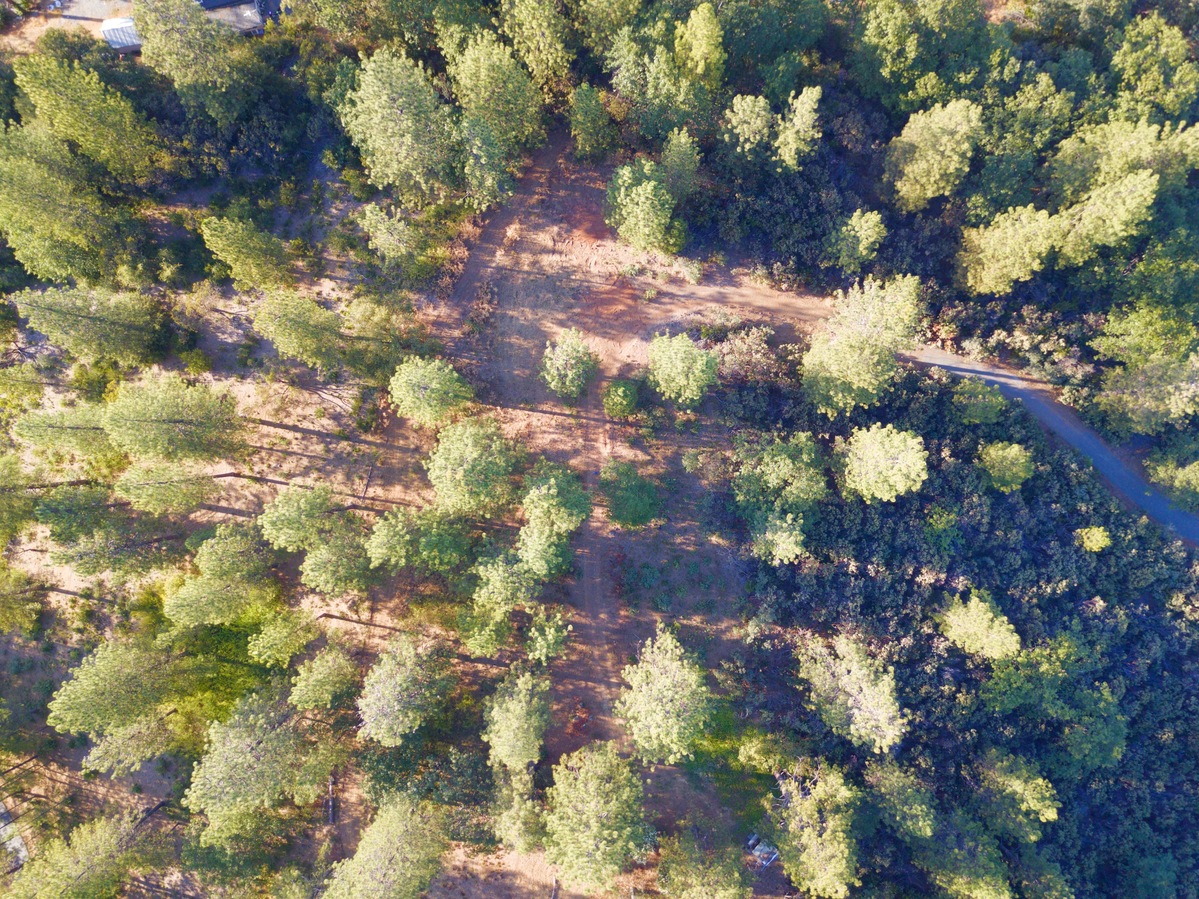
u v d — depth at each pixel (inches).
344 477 2517.2
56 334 2177.7
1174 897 2353.6
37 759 2426.2
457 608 2420.0
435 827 2209.6
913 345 2389.3
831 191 2488.9
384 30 2471.7
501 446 2330.2
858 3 2704.2
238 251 2235.5
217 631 2416.3
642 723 2108.8
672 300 2615.7
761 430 2492.6
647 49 2439.7
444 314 2566.4
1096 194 2305.6
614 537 2519.7
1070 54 2682.1
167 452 2203.5
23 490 2245.3
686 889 2175.2
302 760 2241.6
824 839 2091.5
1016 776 2209.6
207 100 2314.2
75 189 2348.7
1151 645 2500.0
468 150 2223.2
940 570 2367.1
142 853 2272.4
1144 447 2701.8
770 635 2411.4
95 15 2583.7
